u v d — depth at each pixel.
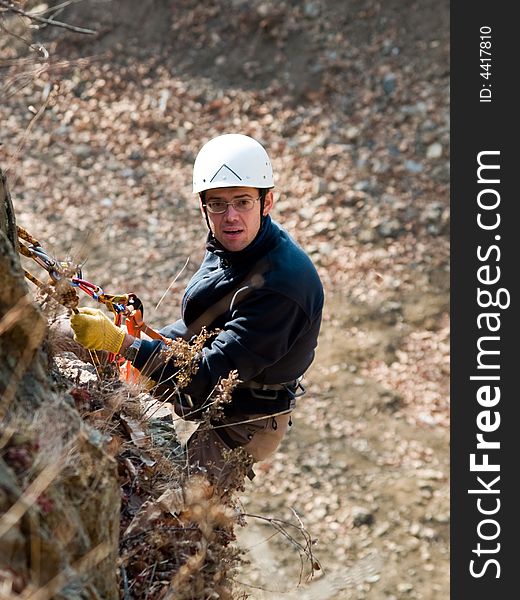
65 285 2.64
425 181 11.35
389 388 9.52
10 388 1.84
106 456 1.99
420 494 8.45
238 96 12.38
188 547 2.38
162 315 9.73
